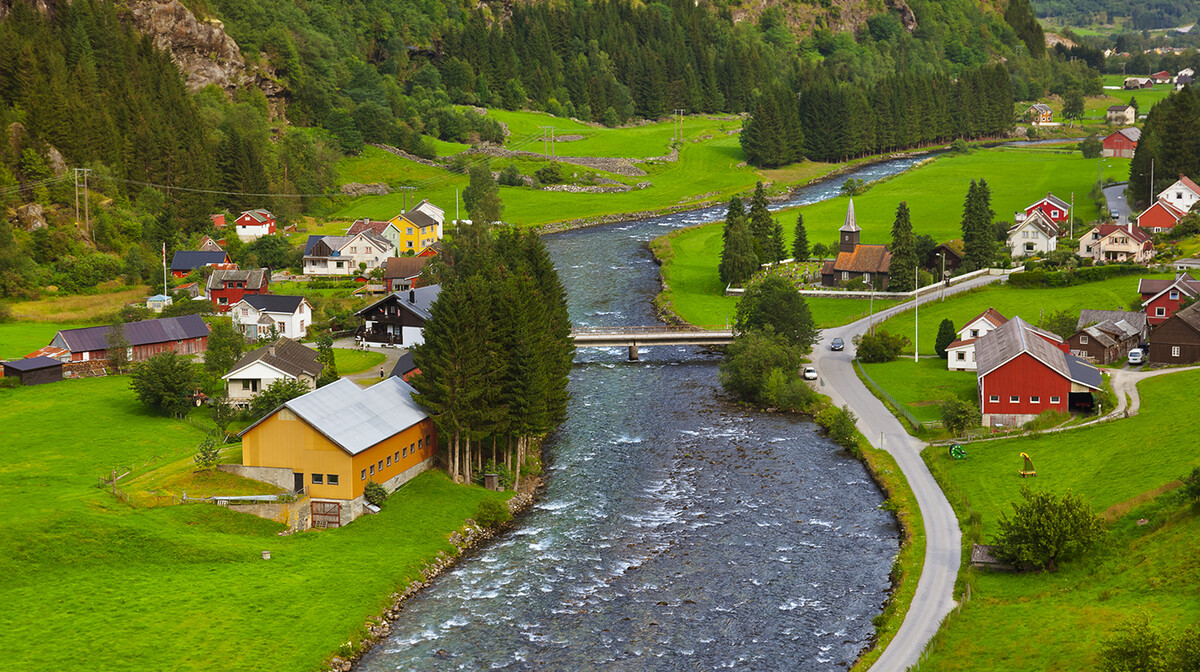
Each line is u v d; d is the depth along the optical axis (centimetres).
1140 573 6712
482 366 9006
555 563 7862
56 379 11781
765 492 9200
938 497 8738
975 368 12319
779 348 12250
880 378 12238
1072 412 10231
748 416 11456
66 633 6359
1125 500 7881
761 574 7600
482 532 8450
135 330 12594
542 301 10475
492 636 6775
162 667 6091
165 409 10650
